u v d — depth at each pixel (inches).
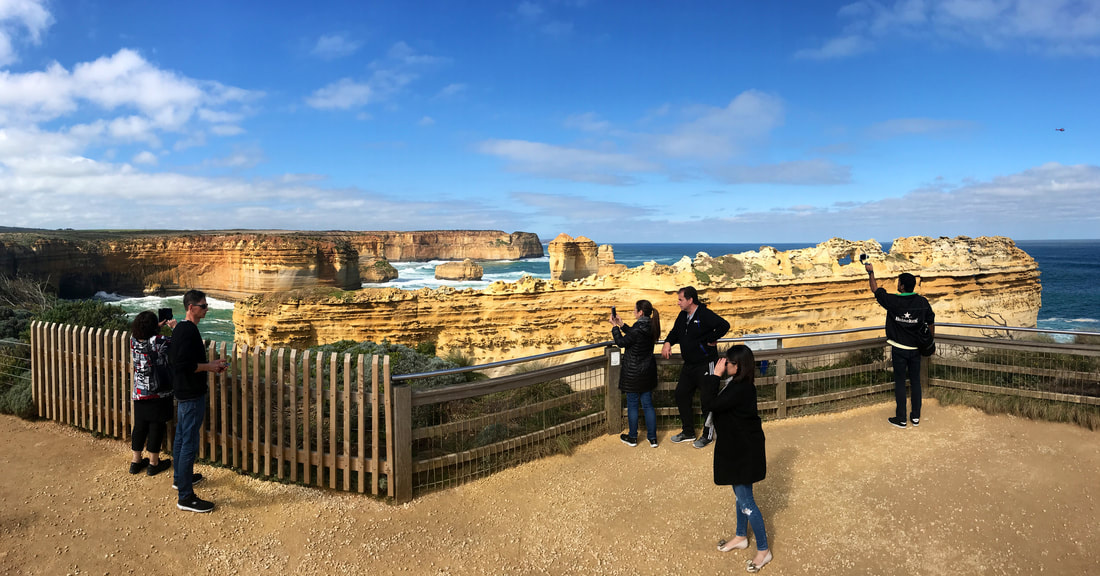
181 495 222.8
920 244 1005.8
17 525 211.2
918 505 233.3
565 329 886.4
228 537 207.9
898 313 318.3
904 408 323.9
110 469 259.6
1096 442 294.0
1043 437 302.7
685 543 207.5
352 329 862.5
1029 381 357.1
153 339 246.8
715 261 914.1
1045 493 242.7
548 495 243.1
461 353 836.0
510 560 197.3
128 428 289.3
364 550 201.6
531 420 308.2
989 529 216.2
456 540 209.0
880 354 403.2
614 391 309.1
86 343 305.7
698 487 250.1
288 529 213.2
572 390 363.3
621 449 291.4
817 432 315.0
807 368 457.4
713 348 291.4
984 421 328.2
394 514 225.5
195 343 223.1
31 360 345.7
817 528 216.5
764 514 227.0
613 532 215.0
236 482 247.0
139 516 220.2
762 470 193.9
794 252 947.3
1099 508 231.0
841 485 250.8
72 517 218.1
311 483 245.9
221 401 257.4
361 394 233.1
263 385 249.1
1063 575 190.2
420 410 309.4
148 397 247.0
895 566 193.8
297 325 863.1
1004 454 282.4
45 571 185.8
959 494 242.4
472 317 882.1
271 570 190.1
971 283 951.6
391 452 233.0
